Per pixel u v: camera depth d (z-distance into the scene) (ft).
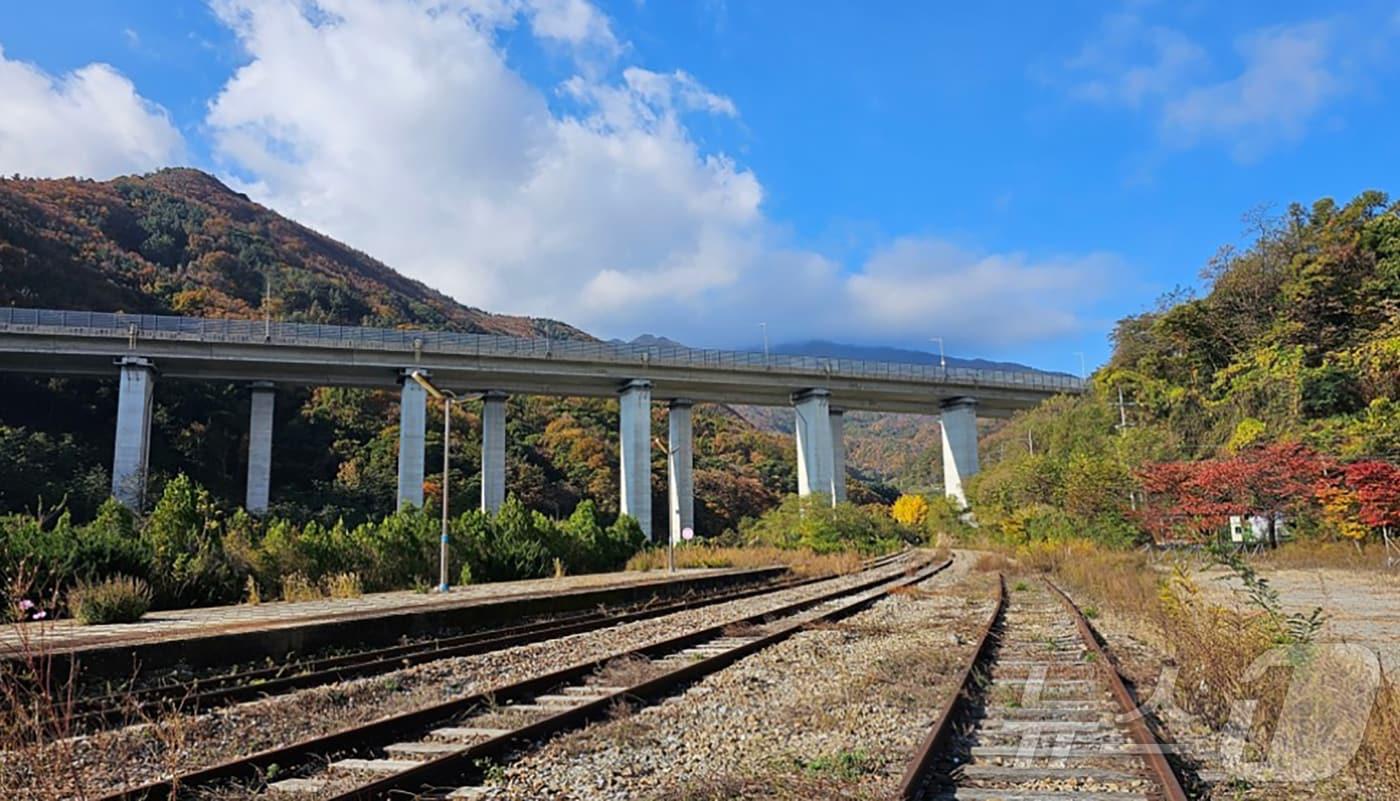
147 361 204.95
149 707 33.32
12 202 341.82
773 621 68.64
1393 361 166.30
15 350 195.52
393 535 107.76
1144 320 266.77
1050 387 314.14
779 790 22.71
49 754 22.21
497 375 240.12
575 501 305.32
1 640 42.09
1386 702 25.34
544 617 76.54
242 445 278.87
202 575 80.18
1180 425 187.52
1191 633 34.01
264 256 463.42
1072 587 95.91
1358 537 124.36
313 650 52.90
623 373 253.65
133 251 393.91
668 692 38.58
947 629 59.67
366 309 453.17
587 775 24.97
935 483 572.92
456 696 38.22
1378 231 206.49
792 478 411.75
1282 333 205.26
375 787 22.50
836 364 282.36
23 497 191.93
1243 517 133.08
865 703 34.22
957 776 23.81
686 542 187.73
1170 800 20.92
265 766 25.40
